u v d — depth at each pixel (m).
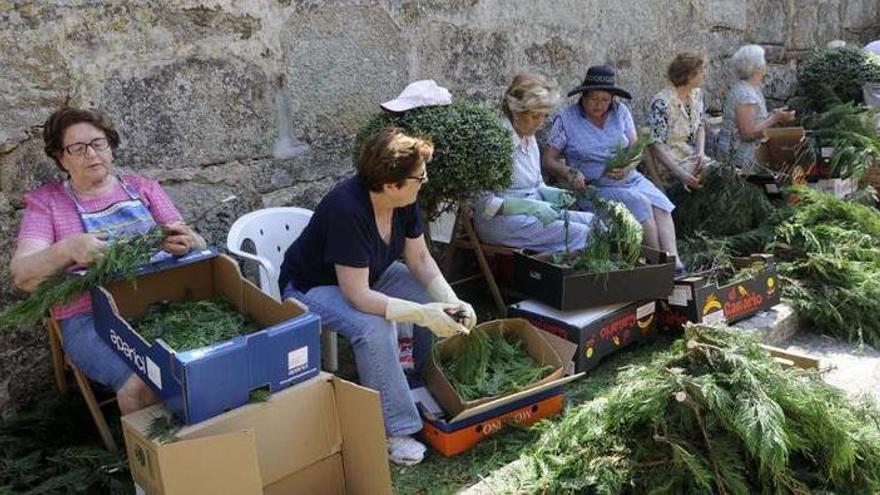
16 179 3.08
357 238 2.88
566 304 3.54
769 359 2.80
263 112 3.83
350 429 2.62
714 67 6.81
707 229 4.89
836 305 4.23
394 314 2.87
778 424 2.49
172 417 2.40
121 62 3.30
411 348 3.30
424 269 3.22
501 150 3.58
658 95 5.21
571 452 2.76
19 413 3.16
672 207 4.62
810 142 5.77
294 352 2.54
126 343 2.55
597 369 3.68
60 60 3.12
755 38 7.25
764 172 5.42
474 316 3.00
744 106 5.83
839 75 6.95
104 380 2.71
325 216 2.94
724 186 4.91
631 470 2.64
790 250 4.57
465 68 4.74
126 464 2.73
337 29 4.06
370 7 4.18
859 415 2.87
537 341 3.29
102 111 3.26
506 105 4.18
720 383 2.66
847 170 5.76
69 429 3.06
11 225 3.08
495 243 4.09
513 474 2.77
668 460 2.64
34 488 2.62
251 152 3.81
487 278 4.05
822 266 4.35
